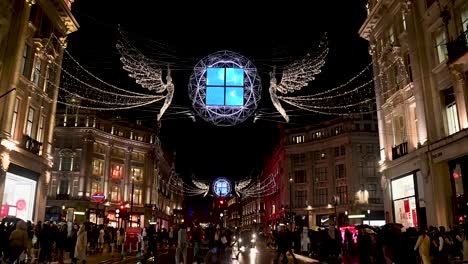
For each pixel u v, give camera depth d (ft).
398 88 85.56
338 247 70.59
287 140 217.77
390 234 46.14
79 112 188.03
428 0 72.95
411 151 77.61
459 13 65.31
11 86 70.69
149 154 218.59
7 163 69.56
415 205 76.13
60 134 186.39
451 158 65.31
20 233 42.24
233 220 378.94
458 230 49.85
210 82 53.36
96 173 191.11
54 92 92.22
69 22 94.27
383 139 91.15
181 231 53.98
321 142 199.82
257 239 172.14
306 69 64.34
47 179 88.02
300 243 96.07
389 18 87.81
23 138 77.56
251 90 53.42
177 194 317.42
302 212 201.46
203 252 68.49
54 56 90.63
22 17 74.08
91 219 181.16
